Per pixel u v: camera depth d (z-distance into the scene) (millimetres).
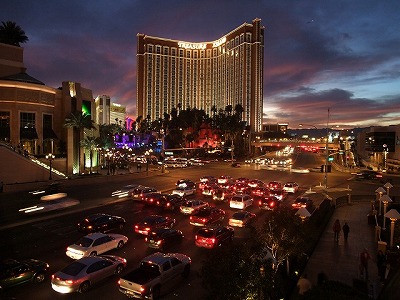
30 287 15320
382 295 8883
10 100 59750
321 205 31469
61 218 28828
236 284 9523
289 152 180750
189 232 24938
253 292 9719
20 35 72500
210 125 154625
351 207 37438
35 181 47875
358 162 109000
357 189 52625
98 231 23234
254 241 14367
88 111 73000
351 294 11617
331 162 106250
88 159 74000
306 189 51344
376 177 64250
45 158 59562
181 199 34000
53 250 20469
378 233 23156
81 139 65875
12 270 15047
